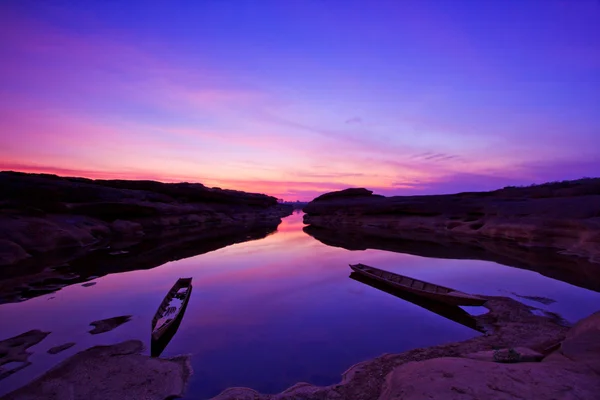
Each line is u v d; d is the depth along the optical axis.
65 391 7.18
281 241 37.09
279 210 126.06
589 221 24.25
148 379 7.74
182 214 55.72
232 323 11.64
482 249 27.11
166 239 37.75
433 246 30.00
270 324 11.52
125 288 16.59
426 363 6.95
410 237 38.56
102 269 21.16
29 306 13.61
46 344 9.83
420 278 17.89
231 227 59.41
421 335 10.41
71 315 12.51
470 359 6.92
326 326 11.30
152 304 13.93
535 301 13.16
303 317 12.22
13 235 24.69
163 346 9.71
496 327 10.75
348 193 76.81
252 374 8.10
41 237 26.44
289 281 17.97
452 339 10.05
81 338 10.30
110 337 10.38
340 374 8.07
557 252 24.28
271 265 22.64
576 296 13.73
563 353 6.84
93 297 14.98
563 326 10.40
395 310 12.93
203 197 70.31
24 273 19.48
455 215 42.91
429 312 12.65
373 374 7.67
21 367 8.39
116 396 7.03
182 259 25.06
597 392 4.97
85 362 8.57
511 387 5.28
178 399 7.02
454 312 12.55
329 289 16.22
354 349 9.46
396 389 6.10
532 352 7.41
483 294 14.40
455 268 20.14
